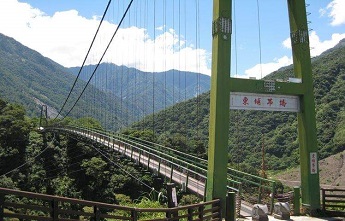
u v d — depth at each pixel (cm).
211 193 1142
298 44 1352
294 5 1367
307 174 1313
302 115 1334
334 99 6981
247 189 1717
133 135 4675
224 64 1180
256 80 1246
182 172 2000
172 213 901
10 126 6769
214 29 1202
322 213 1278
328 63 7969
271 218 1215
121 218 761
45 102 17462
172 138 4016
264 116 6444
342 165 6156
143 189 3728
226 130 1166
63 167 6506
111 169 4956
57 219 609
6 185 5297
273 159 5806
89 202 671
